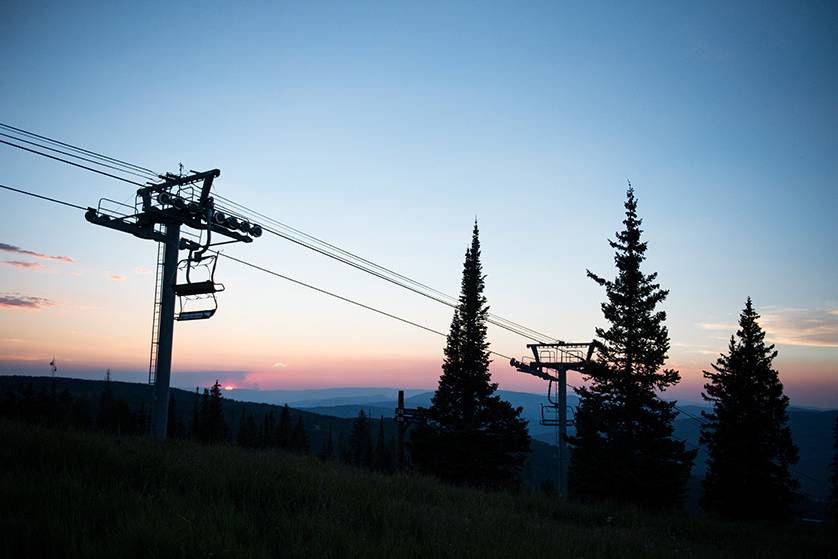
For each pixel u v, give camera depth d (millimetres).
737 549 16453
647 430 34219
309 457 18547
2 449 10547
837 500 50438
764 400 41250
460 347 45219
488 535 9859
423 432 42688
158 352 21031
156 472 10766
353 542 7660
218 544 6703
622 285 35906
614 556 10891
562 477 37781
